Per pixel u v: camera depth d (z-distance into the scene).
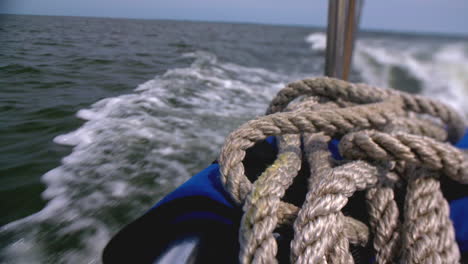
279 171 0.88
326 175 0.83
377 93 1.46
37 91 4.58
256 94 6.02
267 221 0.71
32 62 5.72
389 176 0.91
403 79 10.39
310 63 12.12
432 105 1.46
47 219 2.23
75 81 5.35
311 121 1.05
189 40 17.92
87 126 3.78
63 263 1.86
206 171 1.05
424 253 0.68
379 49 15.10
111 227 2.19
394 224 0.78
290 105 1.42
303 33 37.38
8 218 2.23
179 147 3.44
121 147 3.33
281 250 0.82
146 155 3.21
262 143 1.27
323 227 0.71
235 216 0.86
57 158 3.05
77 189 2.60
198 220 0.85
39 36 8.77
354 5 1.81
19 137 3.37
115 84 5.64
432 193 0.80
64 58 6.76
